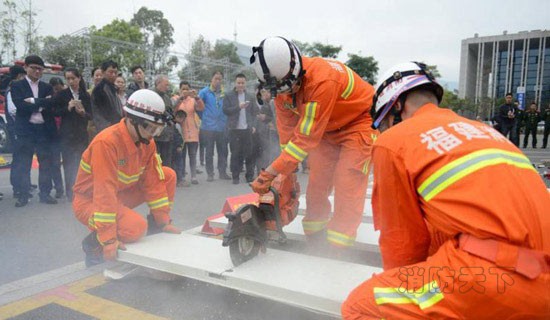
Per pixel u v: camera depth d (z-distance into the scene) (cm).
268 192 293
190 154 728
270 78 258
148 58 1734
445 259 142
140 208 546
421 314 145
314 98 265
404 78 172
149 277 308
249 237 269
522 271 126
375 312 160
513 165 138
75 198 322
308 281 235
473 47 5644
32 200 582
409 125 157
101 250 323
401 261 165
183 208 546
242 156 779
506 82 5397
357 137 298
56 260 352
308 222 332
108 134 287
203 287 292
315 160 317
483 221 132
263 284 232
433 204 142
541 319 131
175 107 647
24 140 535
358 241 321
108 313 257
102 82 535
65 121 559
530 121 1484
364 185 302
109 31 2436
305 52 2758
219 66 2056
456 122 153
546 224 132
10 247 383
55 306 266
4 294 282
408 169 147
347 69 296
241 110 721
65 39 1593
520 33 5216
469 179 136
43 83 560
